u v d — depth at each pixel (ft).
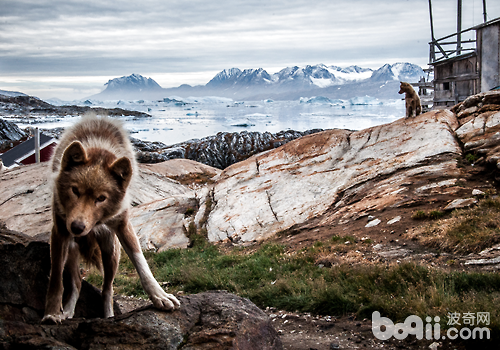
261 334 12.07
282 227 43.62
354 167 49.14
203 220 51.67
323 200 46.19
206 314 12.32
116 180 10.90
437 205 34.19
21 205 54.03
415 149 45.98
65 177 10.41
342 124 625.82
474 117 47.32
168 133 461.37
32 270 12.60
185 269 34.14
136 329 10.98
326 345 17.35
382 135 52.08
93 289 15.19
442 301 18.66
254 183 55.57
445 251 26.71
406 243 29.60
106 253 14.02
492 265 22.66
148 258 43.11
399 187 39.75
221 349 10.68
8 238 12.60
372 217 36.52
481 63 70.03
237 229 46.42
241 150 171.32
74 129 13.10
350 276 25.29
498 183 34.86
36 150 90.53
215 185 60.08
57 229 11.43
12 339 9.84
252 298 26.40
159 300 11.85
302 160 55.62
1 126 202.18
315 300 22.94
